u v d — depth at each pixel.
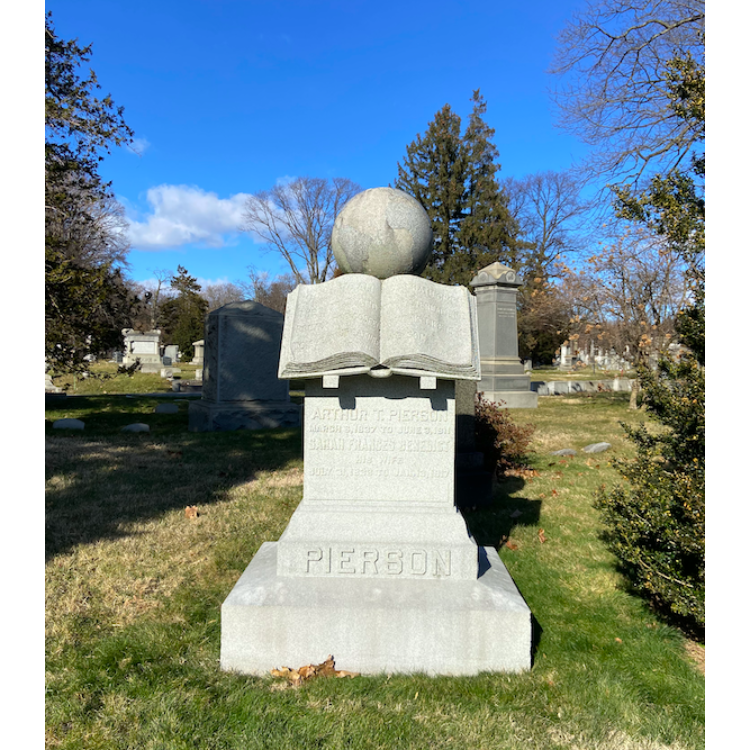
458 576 3.11
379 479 3.29
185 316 40.78
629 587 4.12
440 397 3.27
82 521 5.32
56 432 10.79
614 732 2.52
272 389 12.26
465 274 33.50
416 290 3.19
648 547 3.52
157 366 30.30
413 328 3.06
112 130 10.24
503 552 4.86
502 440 7.37
